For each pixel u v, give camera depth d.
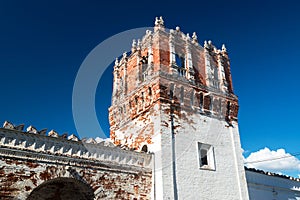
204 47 30.95
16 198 17.45
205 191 24.06
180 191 22.83
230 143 27.98
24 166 18.22
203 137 26.41
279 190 33.81
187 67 28.42
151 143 24.66
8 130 18.27
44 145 19.30
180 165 23.81
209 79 29.27
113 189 20.78
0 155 17.72
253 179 31.81
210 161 26.00
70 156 19.86
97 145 21.33
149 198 22.12
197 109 27.22
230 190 25.58
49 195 21.16
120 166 21.62
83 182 19.84
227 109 29.31
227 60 32.44
